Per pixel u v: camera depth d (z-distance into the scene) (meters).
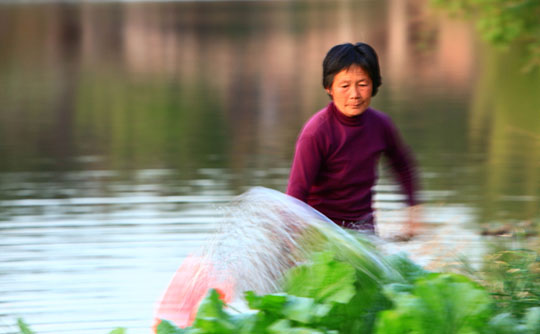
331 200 6.53
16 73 37.22
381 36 51.12
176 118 23.17
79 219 11.62
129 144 18.84
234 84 31.48
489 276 6.18
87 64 40.94
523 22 17.12
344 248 4.55
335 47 6.31
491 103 24.03
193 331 4.02
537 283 5.89
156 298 8.19
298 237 4.66
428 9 19.94
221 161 16.25
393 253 4.86
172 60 41.91
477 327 4.02
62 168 15.91
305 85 30.39
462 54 40.72
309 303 4.05
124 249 10.01
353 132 6.39
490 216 11.19
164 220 11.44
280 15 73.62
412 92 27.36
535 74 30.89
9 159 17.12
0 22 71.62
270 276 4.66
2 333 6.99
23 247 10.20
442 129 19.62
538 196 12.43
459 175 14.32
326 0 98.25
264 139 18.92
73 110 25.42
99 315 7.73
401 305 3.98
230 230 4.94
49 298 8.23
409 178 6.87
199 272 5.04
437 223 10.73
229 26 63.44
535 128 19.31
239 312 4.36
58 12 84.50
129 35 58.31
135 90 30.38
